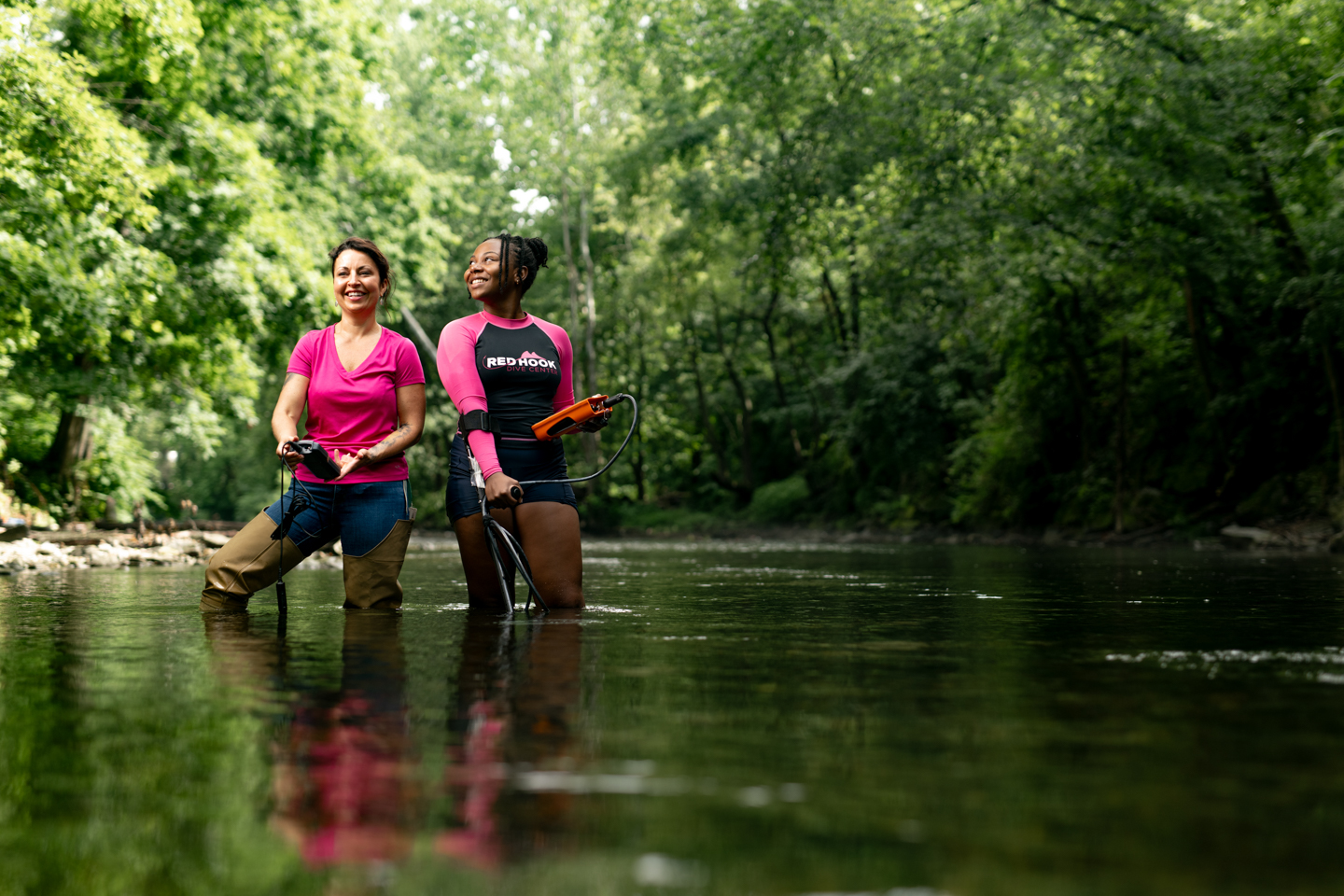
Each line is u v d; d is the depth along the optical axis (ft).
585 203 104.42
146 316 43.06
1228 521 52.29
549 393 14.25
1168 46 46.96
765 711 5.54
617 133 98.68
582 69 98.58
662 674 7.02
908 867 3.00
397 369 14.21
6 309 36.40
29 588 17.12
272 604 14.26
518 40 98.84
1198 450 58.08
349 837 3.32
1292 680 6.72
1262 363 54.54
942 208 51.34
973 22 49.39
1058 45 47.47
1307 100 45.75
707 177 80.69
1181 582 18.38
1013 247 52.08
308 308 49.52
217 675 6.91
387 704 5.80
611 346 109.70
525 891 2.82
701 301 101.04
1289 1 44.75
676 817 3.52
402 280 66.95
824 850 3.15
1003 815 3.54
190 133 44.16
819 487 97.14
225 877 2.96
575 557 13.50
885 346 77.46
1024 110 50.44
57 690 6.28
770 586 17.56
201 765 4.29
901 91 52.70
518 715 5.43
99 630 10.16
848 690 6.31
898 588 17.15
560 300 109.91
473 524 13.74
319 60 52.21
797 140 57.36
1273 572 22.17
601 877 2.92
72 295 36.65
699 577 20.99
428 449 109.60
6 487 48.55
